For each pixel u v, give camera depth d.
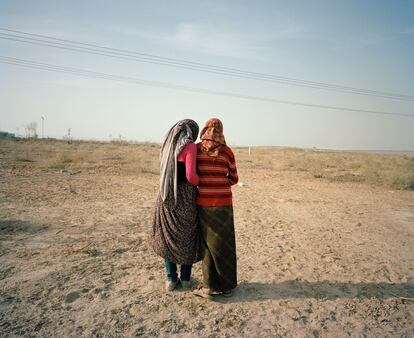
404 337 3.51
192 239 4.08
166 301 4.03
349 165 27.22
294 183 15.82
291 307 4.01
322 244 6.46
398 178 16.53
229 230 4.01
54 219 7.31
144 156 26.27
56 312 3.71
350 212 9.62
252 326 3.60
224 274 4.01
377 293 4.46
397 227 8.12
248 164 25.94
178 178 3.93
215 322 3.64
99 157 23.86
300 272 5.03
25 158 19.78
